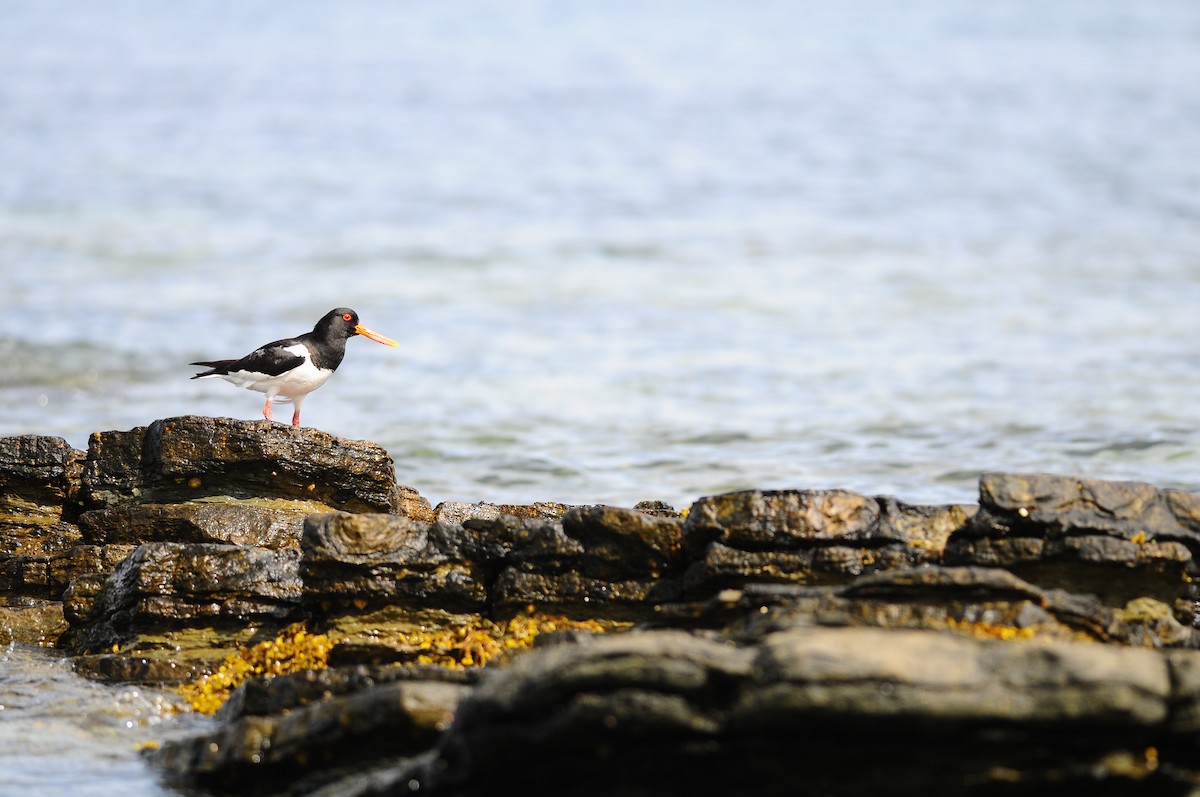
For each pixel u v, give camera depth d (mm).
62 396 25625
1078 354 30547
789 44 123375
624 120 83438
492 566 10797
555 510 12953
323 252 46500
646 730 7223
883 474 20297
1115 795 7281
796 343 32750
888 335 33594
